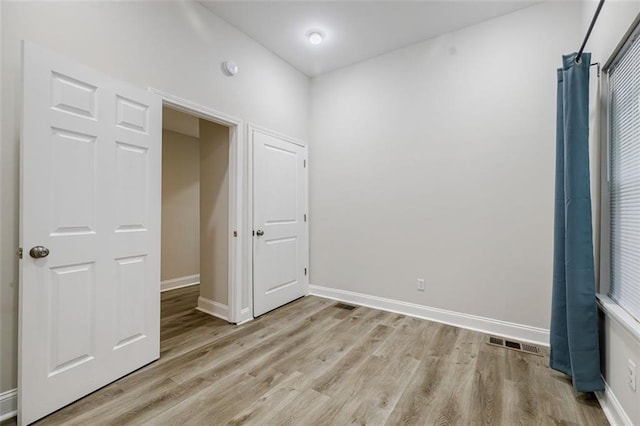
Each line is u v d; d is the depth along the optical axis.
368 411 1.62
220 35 2.73
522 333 2.54
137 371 2.01
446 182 2.91
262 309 3.15
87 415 1.58
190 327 2.81
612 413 1.55
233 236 2.91
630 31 1.47
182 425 1.52
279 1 2.52
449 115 2.90
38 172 1.53
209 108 2.62
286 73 3.50
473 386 1.85
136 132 2.01
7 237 1.57
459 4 2.52
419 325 2.84
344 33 2.95
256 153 3.09
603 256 1.82
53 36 1.71
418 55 3.09
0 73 1.54
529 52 2.53
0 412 1.53
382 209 3.31
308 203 3.88
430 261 3.00
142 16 2.15
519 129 2.56
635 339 1.35
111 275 1.87
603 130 1.83
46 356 1.57
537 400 1.72
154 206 2.13
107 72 1.95
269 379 1.93
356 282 3.51
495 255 2.67
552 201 2.44
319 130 3.81
